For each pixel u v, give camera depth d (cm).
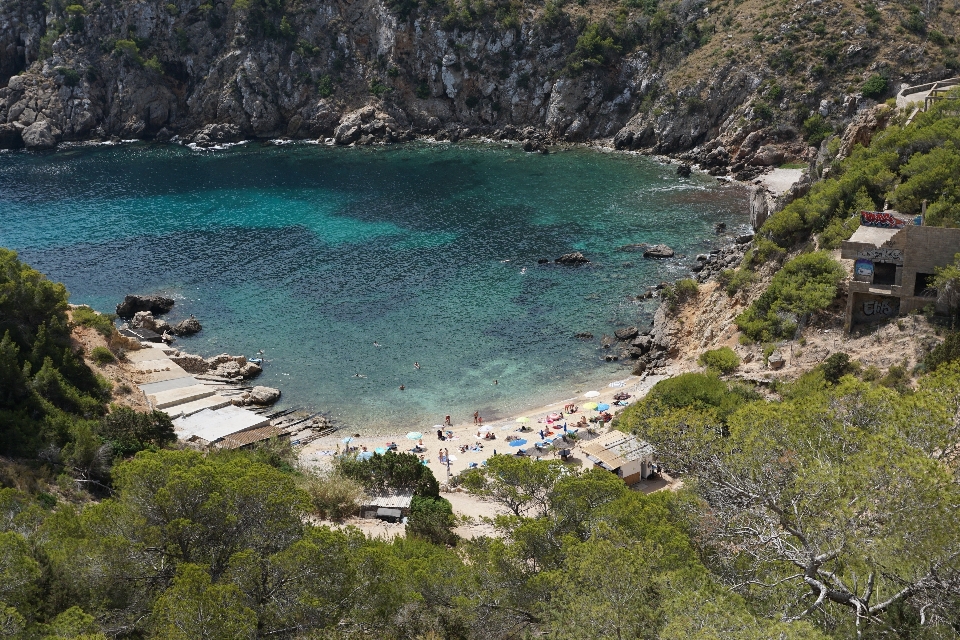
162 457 4091
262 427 8394
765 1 19188
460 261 12900
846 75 17175
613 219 14475
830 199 8894
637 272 12088
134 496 3819
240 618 3133
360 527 6203
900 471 3106
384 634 3594
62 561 3519
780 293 8081
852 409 3878
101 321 9356
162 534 3681
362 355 10112
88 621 3145
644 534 3594
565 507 3978
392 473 6812
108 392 8131
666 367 9200
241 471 4125
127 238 14538
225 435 8031
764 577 3381
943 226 7262
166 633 3066
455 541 5731
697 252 12688
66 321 8719
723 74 18338
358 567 3694
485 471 4631
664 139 18812
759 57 18075
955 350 6228
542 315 10931
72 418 7075
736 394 6844
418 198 16400
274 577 3538
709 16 19900
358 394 9275
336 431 8538
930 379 4028
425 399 9119
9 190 17912
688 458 3888
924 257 6950
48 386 7225
